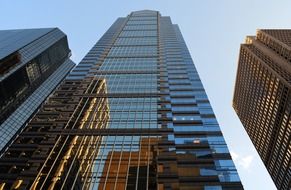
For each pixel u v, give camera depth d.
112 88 71.31
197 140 48.03
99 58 96.31
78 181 40.00
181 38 125.00
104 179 40.06
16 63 144.50
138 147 47.00
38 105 161.25
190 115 56.44
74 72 84.81
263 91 171.00
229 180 38.78
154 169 41.53
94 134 51.19
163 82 73.88
